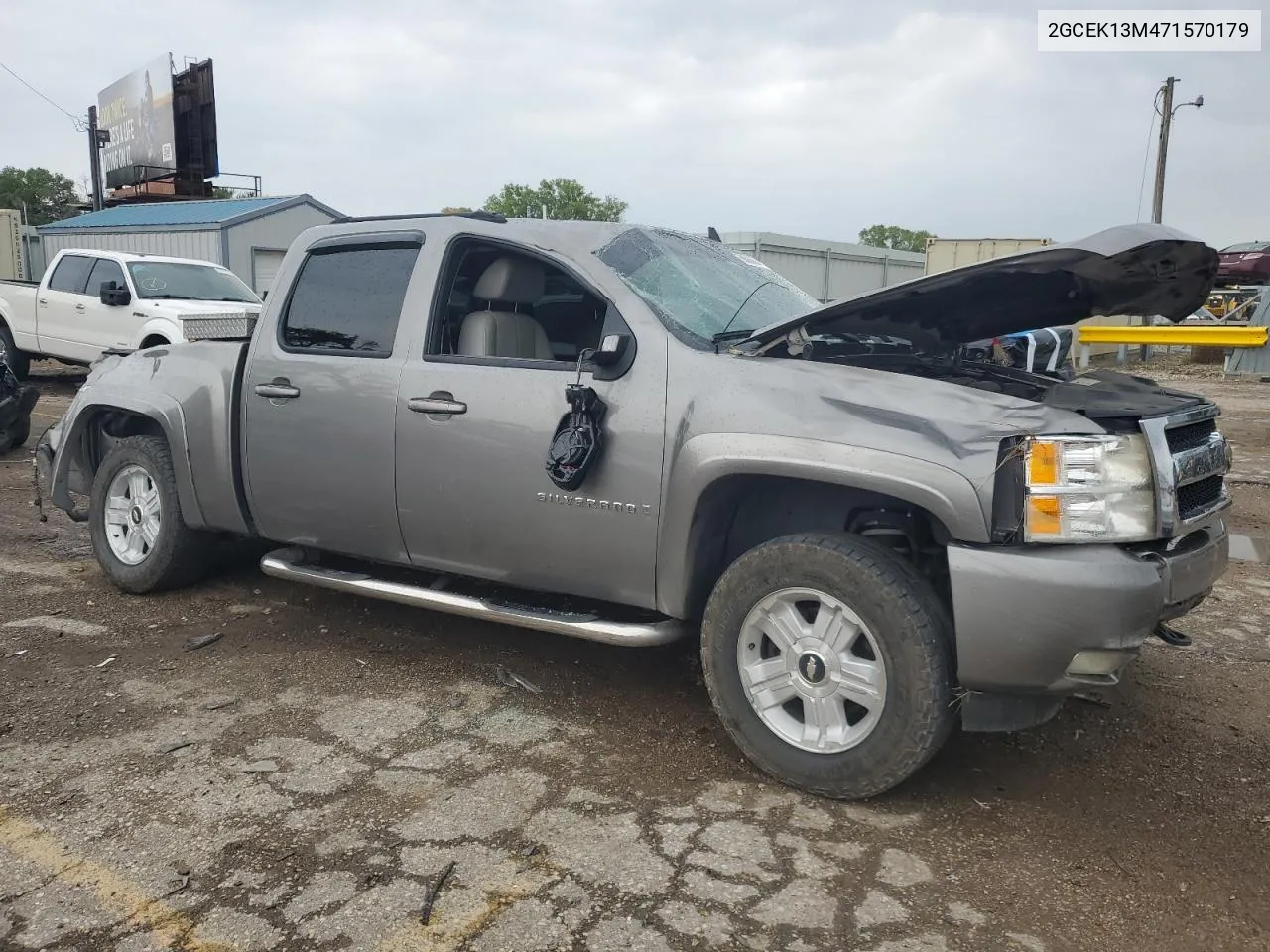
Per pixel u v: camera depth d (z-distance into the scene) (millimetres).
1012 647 2857
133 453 5113
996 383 3580
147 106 35750
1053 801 3234
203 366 4750
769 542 3242
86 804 3086
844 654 3129
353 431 4102
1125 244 2982
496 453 3713
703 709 3904
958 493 2900
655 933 2500
